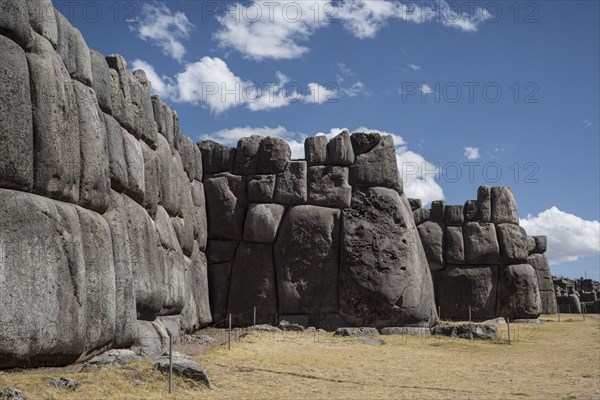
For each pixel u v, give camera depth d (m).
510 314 33.78
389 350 20.78
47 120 13.11
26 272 11.98
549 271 43.81
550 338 25.28
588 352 21.61
